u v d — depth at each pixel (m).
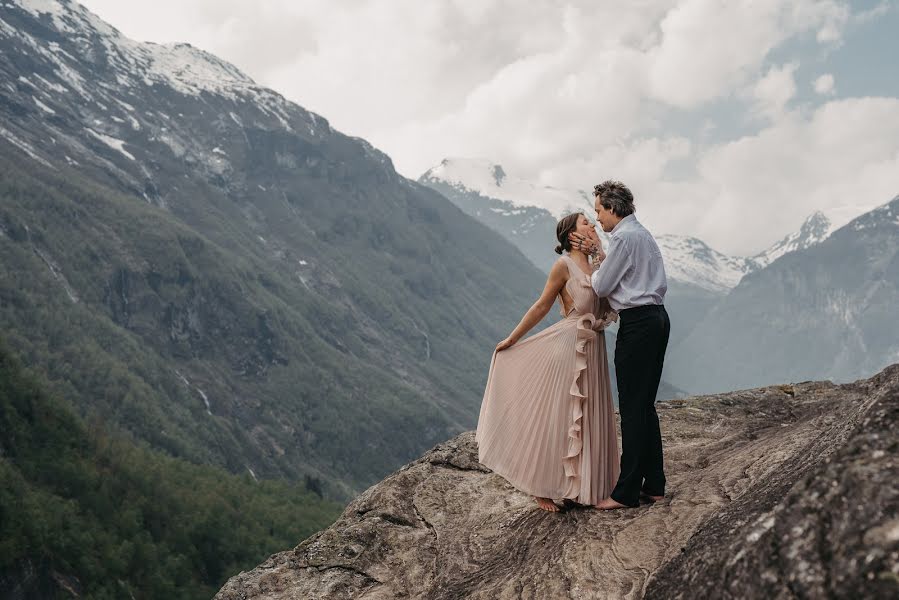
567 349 5.08
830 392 7.84
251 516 125.94
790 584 2.34
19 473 101.38
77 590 86.25
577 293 5.04
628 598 3.80
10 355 126.25
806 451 4.30
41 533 87.38
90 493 107.94
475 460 7.15
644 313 4.73
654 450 4.89
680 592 3.31
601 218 5.10
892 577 2.02
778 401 7.75
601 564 4.23
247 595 5.73
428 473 6.97
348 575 5.68
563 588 4.18
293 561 6.05
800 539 2.45
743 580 2.60
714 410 7.65
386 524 6.20
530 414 5.18
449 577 5.26
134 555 99.88
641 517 4.66
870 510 2.26
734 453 5.71
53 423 120.44
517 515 5.73
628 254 4.73
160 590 96.44
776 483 3.89
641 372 4.79
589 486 4.97
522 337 5.32
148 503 115.31
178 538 111.50
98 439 127.56
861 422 2.78
